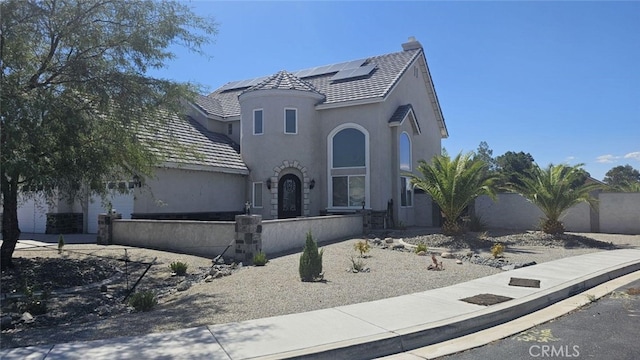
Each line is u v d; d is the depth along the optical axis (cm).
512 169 5344
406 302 802
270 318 714
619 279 1082
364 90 2302
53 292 1013
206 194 2106
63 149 1029
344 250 1504
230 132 2634
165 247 1542
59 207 2031
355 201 2222
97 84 1048
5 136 838
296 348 571
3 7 937
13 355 559
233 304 823
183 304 843
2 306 879
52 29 1034
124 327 691
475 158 1808
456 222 1769
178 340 612
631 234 1998
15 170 883
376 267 1194
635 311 779
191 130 2364
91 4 1058
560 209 1770
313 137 2294
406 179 2419
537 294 848
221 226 1416
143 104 1111
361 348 584
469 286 936
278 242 1482
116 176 1240
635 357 559
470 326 689
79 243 1703
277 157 2230
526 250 1538
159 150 1325
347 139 2264
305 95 2272
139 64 1121
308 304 807
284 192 2267
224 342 600
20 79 997
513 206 2164
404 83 2489
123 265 1298
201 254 1453
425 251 1473
